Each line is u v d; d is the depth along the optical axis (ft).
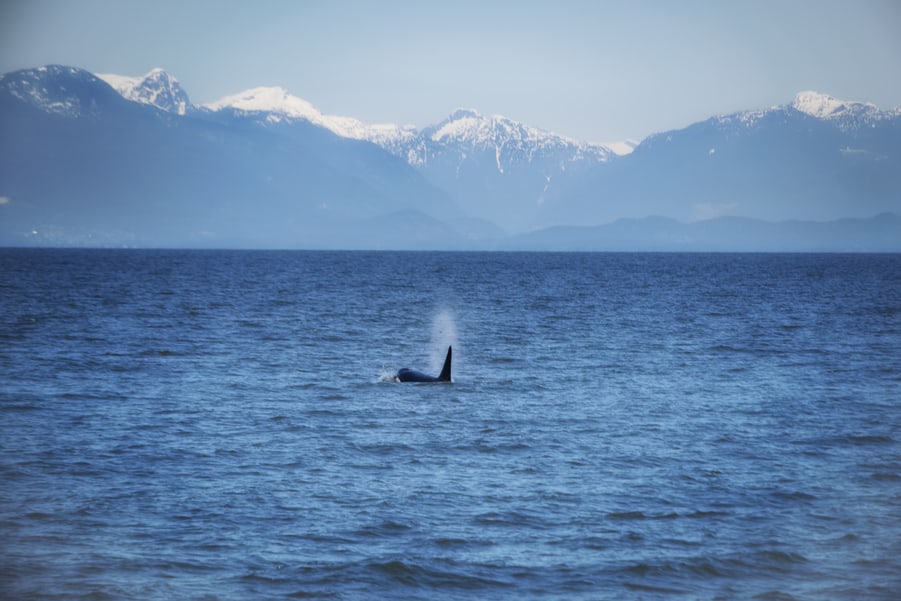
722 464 408.46
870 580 282.15
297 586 273.54
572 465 405.39
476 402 561.84
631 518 333.21
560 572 286.05
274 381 638.53
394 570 284.41
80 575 278.05
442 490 364.38
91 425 477.77
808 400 575.38
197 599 264.11
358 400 565.53
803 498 358.02
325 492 360.07
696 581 281.54
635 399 576.20
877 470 399.24
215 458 411.34
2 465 391.24
